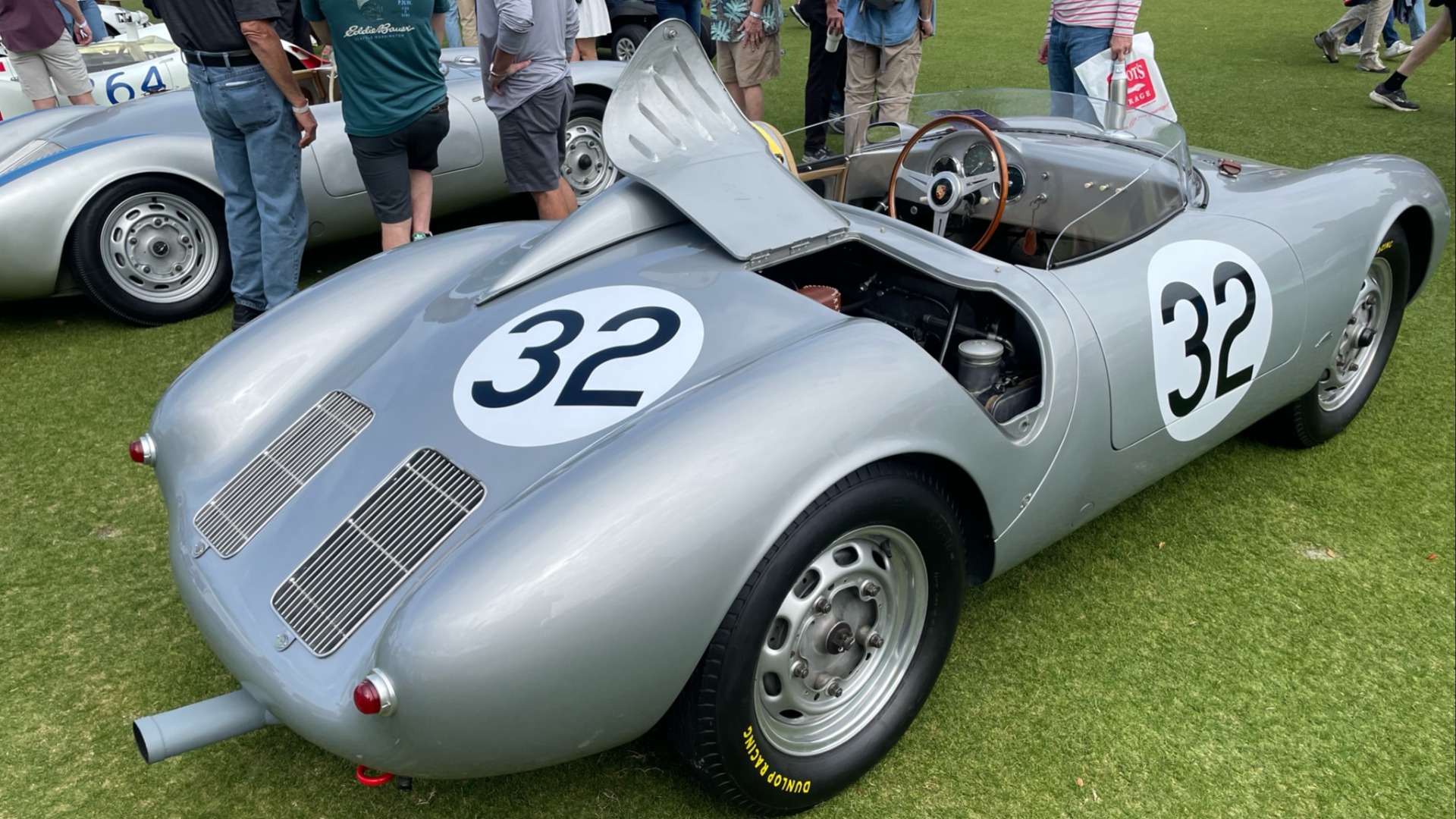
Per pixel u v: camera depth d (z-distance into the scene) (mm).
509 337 2150
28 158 4246
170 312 4391
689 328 2047
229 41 3709
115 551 2902
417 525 1784
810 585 1880
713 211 2336
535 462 1792
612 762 2158
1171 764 2131
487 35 4281
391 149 4109
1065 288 2273
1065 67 5047
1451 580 2688
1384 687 2336
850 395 1784
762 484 1657
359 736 1604
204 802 2084
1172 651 2445
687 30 2529
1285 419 3148
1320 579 2701
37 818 2051
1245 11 11844
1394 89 7262
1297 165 5973
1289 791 2070
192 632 2582
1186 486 3117
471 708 1511
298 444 2096
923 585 2045
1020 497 2139
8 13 5652
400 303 2504
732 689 1715
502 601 1508
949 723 2242
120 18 8094
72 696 2365
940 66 9102
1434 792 2066
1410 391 3648
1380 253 3051
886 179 3162
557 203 4703
